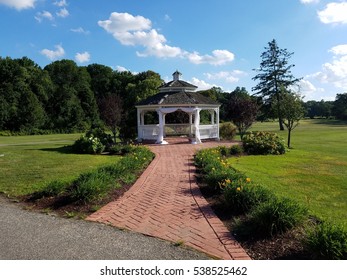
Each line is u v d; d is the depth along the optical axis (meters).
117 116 21.92
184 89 23.22
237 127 25.61
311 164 13.06
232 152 16.16
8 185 8.55
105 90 71.56
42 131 54.12
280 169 11.69
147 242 4.79
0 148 20.55
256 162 13.48
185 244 4.72
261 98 49.69
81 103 63.22
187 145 19.59
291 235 4.80
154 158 13.91
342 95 87.94
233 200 6.14
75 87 67.88
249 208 5.95
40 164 12.59
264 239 4.79
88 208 6.43
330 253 4.02
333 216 6.14
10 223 5.64
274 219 4.90
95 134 19.03
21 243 4.76
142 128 22.44
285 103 21.62
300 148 21.69
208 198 7.27
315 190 8.40
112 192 7.51
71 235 5.07
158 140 20.86
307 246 4.25
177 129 25.75
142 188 8.19
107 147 17.89
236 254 4.39
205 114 30.91
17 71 57.41
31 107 53.91
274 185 8.90
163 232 5.19
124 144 19.47
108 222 5.67
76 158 14.62
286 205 5.11
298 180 9.66
